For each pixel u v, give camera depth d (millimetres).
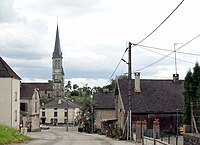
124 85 51719
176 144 23172
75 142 37812
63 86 187875
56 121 136375
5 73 54781
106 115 77188
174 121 49125
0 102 54438
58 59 187875
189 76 28328
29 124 81688
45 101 157000
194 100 27469
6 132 37406
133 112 48531
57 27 189250
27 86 86000
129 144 33438
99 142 37656
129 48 37906
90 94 91188
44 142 37719
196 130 18766
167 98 50688
